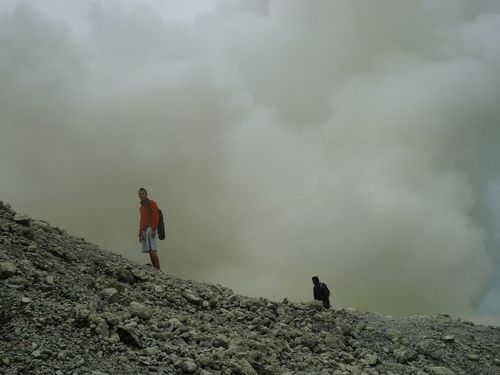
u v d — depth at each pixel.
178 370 6.68
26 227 10.98
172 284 11.11
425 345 10.85
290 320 10.61
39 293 7.84
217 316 9.97
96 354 6.52
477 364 10.58
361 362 9.17
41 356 6.11
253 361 7.45
